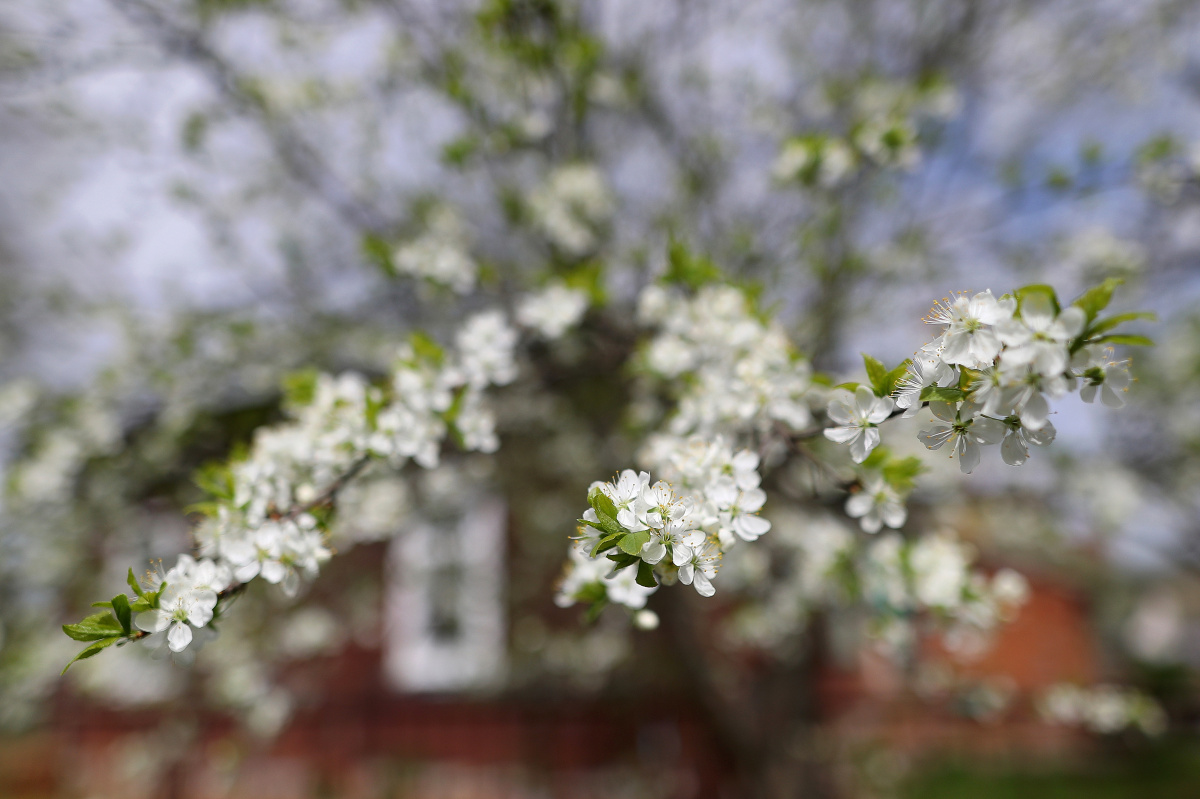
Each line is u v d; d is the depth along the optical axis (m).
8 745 7.65
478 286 3.37
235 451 1.93
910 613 2.72
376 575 5.78
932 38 4.39
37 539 3.79
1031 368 1.12
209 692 5.96
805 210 4.01
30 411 3.66
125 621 1.38
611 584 1.69
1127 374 1.11
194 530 1.72
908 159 2.84
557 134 3.92
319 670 7.23
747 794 5.79
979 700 3.71
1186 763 9.47
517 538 6.48
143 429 3.91
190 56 3.59
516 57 3.45
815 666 6.25
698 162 4.39
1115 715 4.08
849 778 6.82
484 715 7.21
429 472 4.04
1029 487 4.67
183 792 7.15
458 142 3.61
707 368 2.20
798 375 1.89
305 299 4.24
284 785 7.15
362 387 2.07
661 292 2.47
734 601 5.98
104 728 7.52
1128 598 11.30
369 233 3.79
